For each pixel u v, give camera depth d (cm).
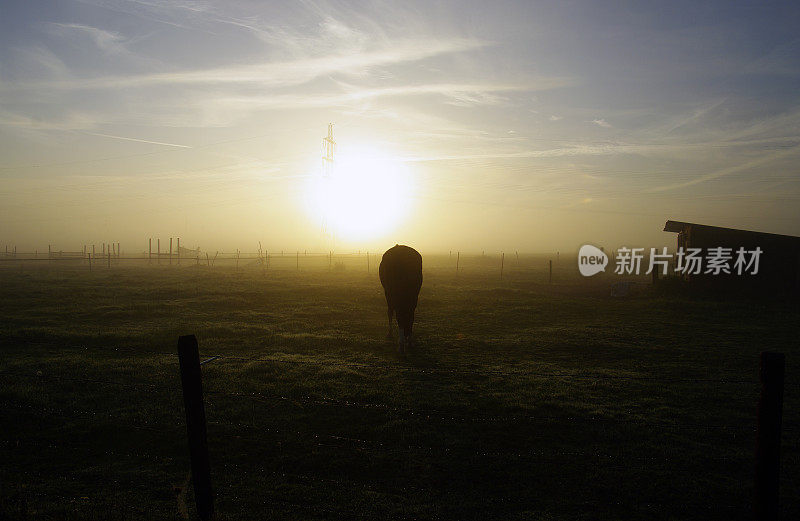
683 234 2811
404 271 1239
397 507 525
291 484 571
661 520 508
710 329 1569
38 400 805
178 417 749
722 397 877
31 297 2209
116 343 1275
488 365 1095
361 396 857
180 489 541
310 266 5222
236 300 2064
